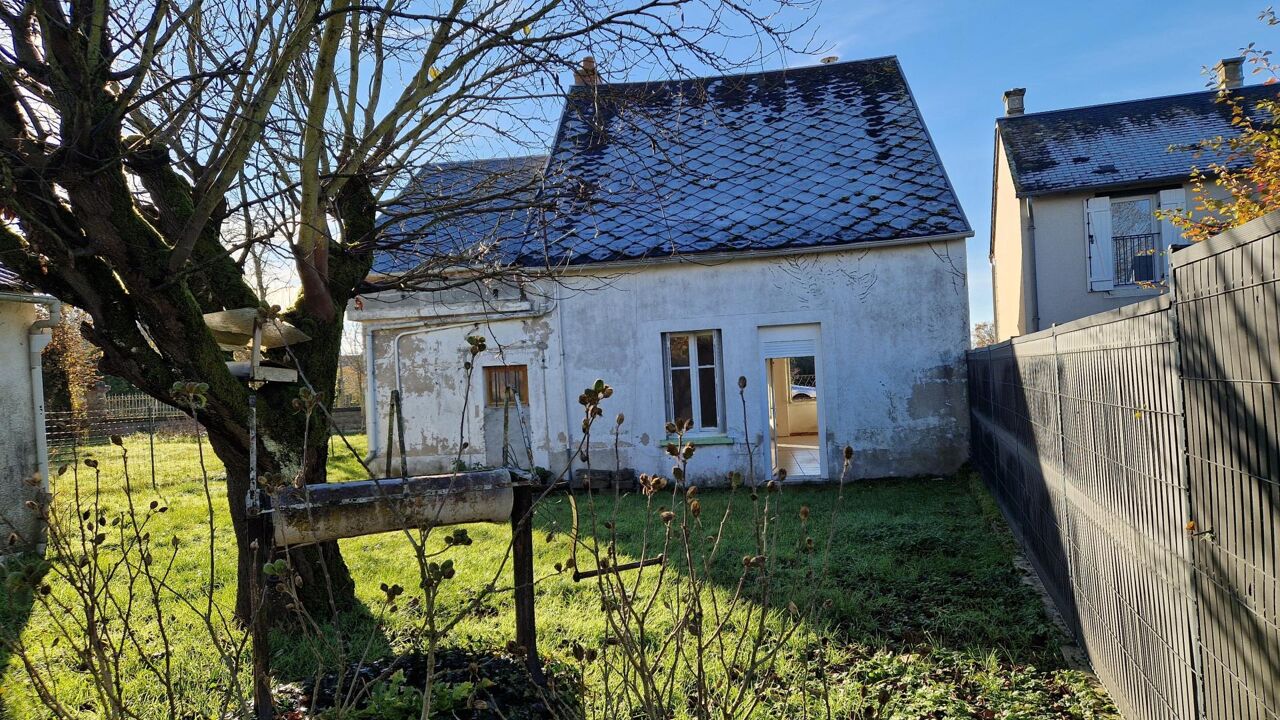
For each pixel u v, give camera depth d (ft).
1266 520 7.34
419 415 46.14
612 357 44.50
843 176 46.16
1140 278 52.44
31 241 14.75
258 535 12.98
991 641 17.20
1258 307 7.25
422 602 21.17
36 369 32.45
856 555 24.27
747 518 31.30
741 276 43.45
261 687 12.66
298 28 14.75
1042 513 20.07
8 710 15.23
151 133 14.65
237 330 16.83
